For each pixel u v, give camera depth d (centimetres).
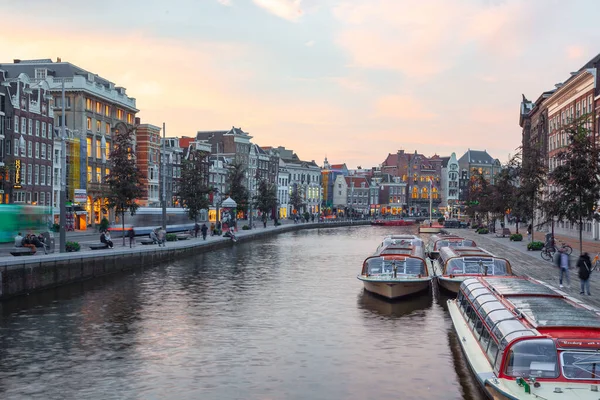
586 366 1437
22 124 7219
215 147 14925
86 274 4034
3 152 6838
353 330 2556
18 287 3325
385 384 1847
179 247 5669
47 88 7925
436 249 5100
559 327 1541
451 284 3231
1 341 2361
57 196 8094
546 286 2252
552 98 8569
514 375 1466
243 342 2356
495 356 1620
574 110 7444
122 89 10294
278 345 2311
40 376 1925
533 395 1368
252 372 1972
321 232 11850
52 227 6950
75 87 8588
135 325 2655
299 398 1733
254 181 15425
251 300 3288
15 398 1731
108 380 1889
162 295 3459
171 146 11775
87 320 2756
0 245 5141
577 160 3734
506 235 7944
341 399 1723
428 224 11931
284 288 3734
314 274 4481
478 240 7162
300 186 17438
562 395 1363
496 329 1691
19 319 2772
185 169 8006
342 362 2080
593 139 6122
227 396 1750
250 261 5500
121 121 9838
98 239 6328
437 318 2792
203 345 2309
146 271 4656
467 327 2097
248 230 9950
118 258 4491
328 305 3130
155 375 1939
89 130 8850
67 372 1967
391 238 5150
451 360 2097
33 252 3997
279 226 12056
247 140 15325
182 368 2016
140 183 5925
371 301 3241
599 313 1756
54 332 2516
